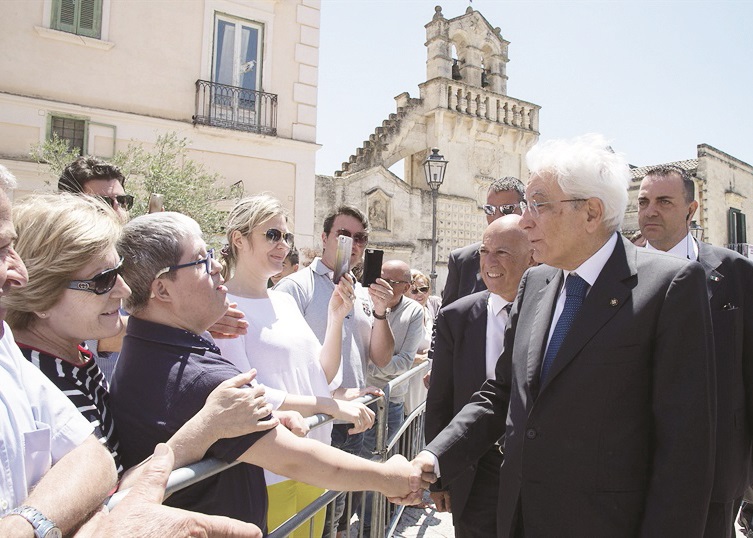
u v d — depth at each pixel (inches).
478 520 106.7
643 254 80.9
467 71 820.0
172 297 74.2
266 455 68.1
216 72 506.6
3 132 422.6
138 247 74.0
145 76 475.5
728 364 118.8
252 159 521.7
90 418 64.8
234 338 96.1
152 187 403.2
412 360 177.6
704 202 1000.2
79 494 50.7
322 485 73.0
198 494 69.8
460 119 782.5
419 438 178.7
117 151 453.7
